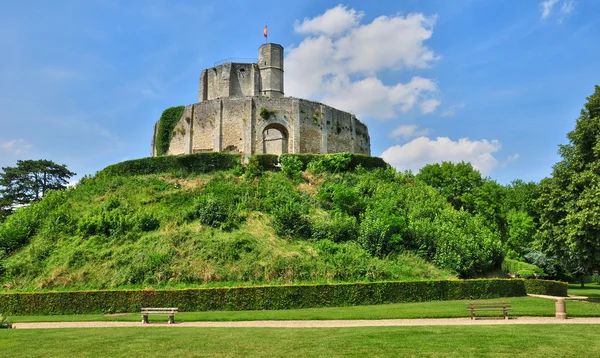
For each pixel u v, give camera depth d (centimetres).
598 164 2688
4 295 2653
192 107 5447
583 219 2498
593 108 2892
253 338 1544
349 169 4728
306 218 3516
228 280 2861
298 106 5325
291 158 4547
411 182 4800
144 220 3475
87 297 2614
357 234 3422
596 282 5794
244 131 5144
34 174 6612
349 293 2638
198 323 2088
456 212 4181
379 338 1497
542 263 4794
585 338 1488
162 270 2927
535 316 2131
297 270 2927
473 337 1504
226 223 3412
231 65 6025
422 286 2758
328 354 1277
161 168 4522
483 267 3416
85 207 3878
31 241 3475
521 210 5962
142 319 2216
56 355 1309
